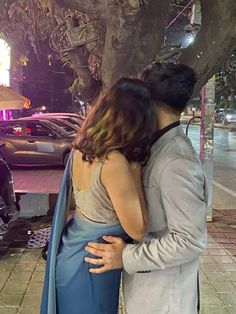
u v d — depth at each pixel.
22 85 21.47
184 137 1.71
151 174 1.66
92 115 1.69
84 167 1.70
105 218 1.68
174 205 1.60
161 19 2.79
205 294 4.22
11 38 5.09
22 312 3.82
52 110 25.95
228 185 11.16
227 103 38.78
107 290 1.74
